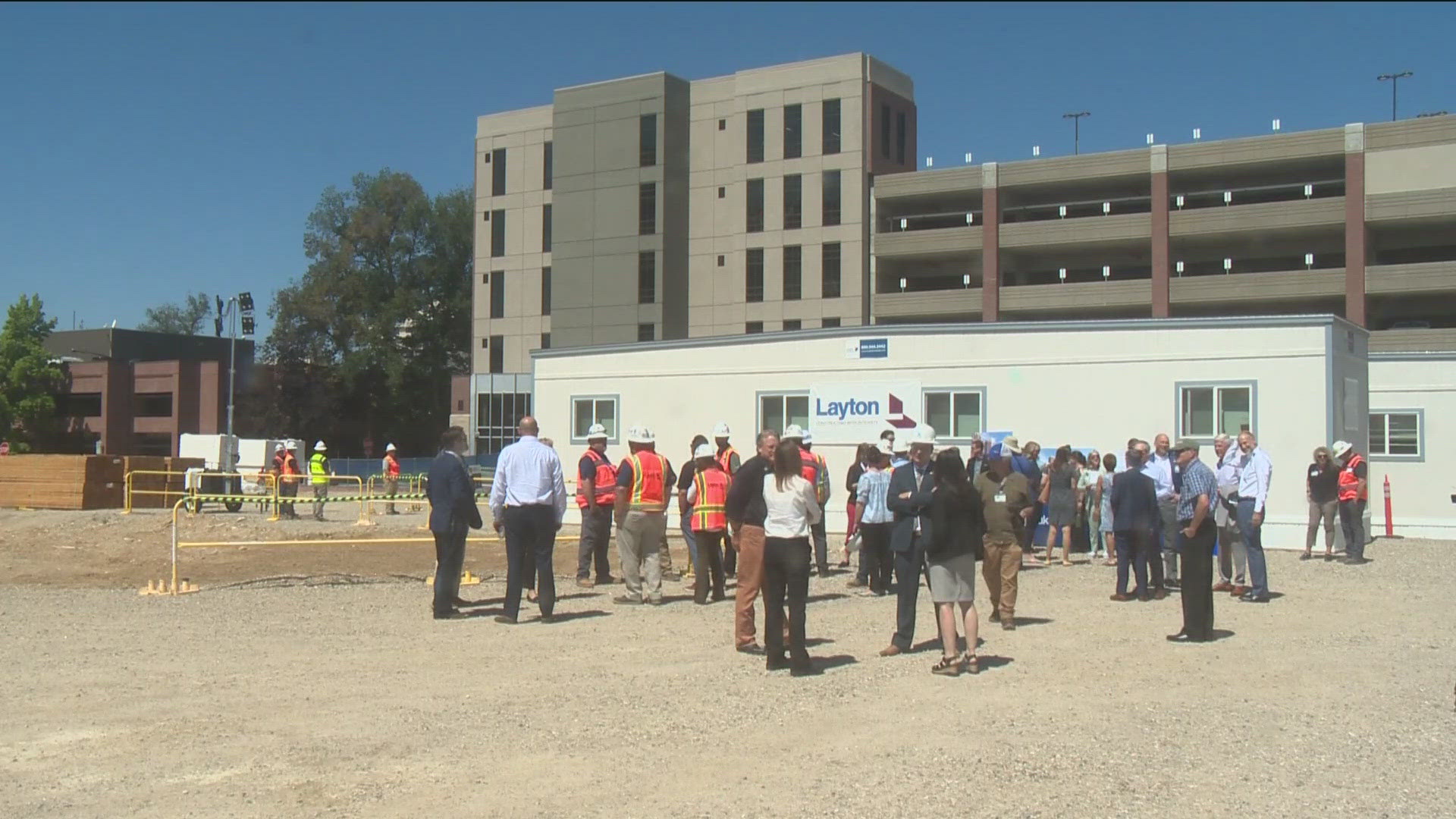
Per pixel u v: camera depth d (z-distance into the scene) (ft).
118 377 238.89
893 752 25.08
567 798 21.97
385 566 65.21
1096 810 21.25
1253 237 177.27
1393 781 23.09
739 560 37.04
